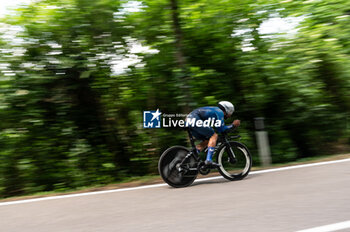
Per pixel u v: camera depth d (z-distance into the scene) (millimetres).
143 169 6734
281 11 6828
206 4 6332
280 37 6730
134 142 6664
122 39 6227
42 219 3633
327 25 6848
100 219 3498
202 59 6816
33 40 5848
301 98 6762
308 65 6434
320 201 3633
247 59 6609
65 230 3215
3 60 5723
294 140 7348
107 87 6488
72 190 5754
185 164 4918
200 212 3520
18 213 3947
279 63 6523
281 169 5719
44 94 5980
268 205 3609
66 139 6262
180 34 6199
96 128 6609
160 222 3275
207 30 6500
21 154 5992
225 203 3803
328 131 7340
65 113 6191
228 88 6809
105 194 4715
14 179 5965
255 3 6578
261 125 6316
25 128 5984
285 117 7051
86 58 6062
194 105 6188
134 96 6598
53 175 6082
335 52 6762
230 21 6484
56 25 5789
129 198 4375
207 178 5473
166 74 6535
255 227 2977
